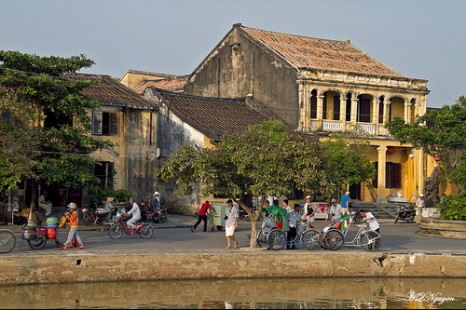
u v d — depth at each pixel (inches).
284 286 868.6
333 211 1109.7
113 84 1585.9
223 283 871.1
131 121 1478.8
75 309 717.9
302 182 925.2
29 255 824.3
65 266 828.6
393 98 1860.2
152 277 857.5
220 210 1235.2
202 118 1610.5
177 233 1192.2
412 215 1577.3
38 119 1115.9
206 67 1975.9
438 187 1822.1
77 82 1123.3
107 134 1453.0
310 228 1010.1
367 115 1830.7
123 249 928.3
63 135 1111.6
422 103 1876.2
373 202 1747.0
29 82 1077.1
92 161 1134.4
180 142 1589.6
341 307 762.8
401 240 1170.6
